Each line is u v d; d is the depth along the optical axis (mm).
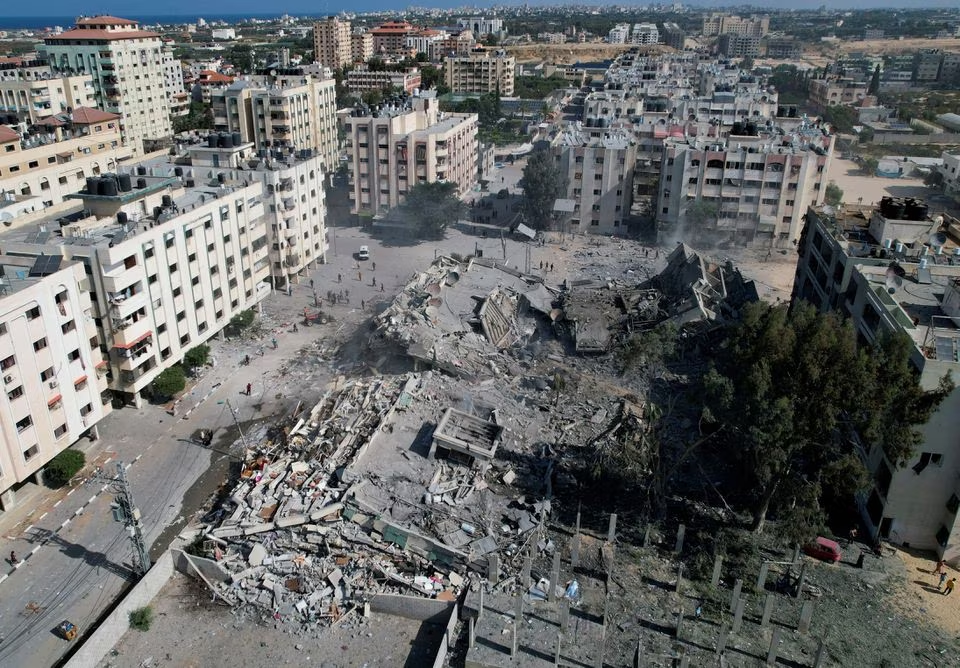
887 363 49250
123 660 47094
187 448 70312
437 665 46062
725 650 48500
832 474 51219
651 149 135500
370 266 120312
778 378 50875
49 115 154500
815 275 84938
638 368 84125
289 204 105312
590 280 110250
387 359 81875
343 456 63344
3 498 60188
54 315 61531
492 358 84500
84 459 65375
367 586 52281
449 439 63188
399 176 138250
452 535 56125
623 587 53562
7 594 52781
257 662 47125
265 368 85500
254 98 151125
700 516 61125
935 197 145625
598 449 67312
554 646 48375
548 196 137500
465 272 104812
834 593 53500
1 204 92250
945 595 53531
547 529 58750
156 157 119812
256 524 56281
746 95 194000
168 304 77812
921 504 55562
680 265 103125
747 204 131125
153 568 52031
